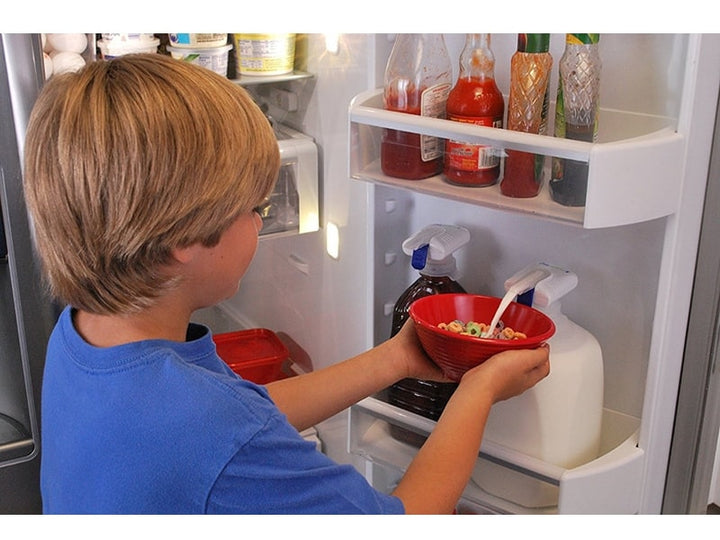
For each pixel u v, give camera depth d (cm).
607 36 112
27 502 167
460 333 112
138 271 83
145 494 80
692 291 112
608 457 116
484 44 112
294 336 192
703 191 107
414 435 134
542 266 120
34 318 154
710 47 99
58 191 81
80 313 91
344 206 161
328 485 85
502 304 115
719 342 113
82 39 150
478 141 107
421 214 141
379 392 135
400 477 156
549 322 112
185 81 81
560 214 104
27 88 139
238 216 86
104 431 81
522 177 109
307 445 86
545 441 117
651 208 102
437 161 121
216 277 87
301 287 183
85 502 83
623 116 111
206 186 80
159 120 78
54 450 88
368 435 138
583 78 104
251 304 209
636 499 120
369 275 138
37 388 159
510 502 123
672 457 121
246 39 157
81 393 84
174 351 84
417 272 144
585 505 115
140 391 81
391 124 116
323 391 115
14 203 146
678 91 106
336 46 152
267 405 85
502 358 105
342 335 172
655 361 112
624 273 119
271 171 87
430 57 118
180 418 80
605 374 126
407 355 120
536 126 110
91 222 80
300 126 171
